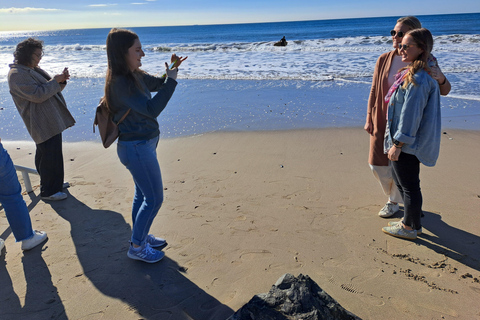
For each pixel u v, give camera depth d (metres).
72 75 13.70
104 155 5.42
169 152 5.53
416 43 2.64
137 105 2.37
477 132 5.88
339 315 1.85
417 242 3.05
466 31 37.31
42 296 2.51
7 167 2.87
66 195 4.09
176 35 60.91
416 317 2.21
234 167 4.83
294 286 1.94
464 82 9.88
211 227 3.37
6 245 3.21
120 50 2.29
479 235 3.10
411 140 2.71
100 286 2.61
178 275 2.71
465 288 2.47
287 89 9.94
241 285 2.57
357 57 16.05
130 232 3.34
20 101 3.63
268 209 3.68
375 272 2.67
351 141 5.68
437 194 3.84
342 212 3.58
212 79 11.97
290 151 5.35
